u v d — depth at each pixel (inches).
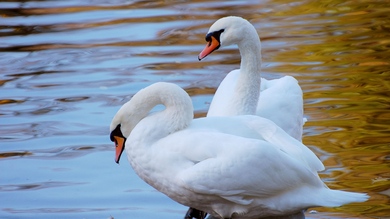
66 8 907.4
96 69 673.0
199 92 596.1
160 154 370.3
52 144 509.7
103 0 948.6
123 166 477.1
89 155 491.5
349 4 879.7
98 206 422.3
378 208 402.9
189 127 384.2
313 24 794.2
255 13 852.6
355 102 563.5
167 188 375.2
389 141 489.7
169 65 674.8
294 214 400.2
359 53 685.3
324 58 675.4
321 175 444.5
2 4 929.5
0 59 713.6
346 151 477.4
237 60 685.3
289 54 690.2
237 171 360.2
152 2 934.4
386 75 621.3
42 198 432.5
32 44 762.2
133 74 653.3
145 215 411.8
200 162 362.9
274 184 367.2
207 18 835.4
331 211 404.8
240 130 387.2
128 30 801.6
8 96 609.3
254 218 390.0
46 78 653.3
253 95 462.6
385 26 772.0
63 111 571.2
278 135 382.0
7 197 434.0
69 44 757.9
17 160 485.1
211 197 370.3
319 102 566.6
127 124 397.1
